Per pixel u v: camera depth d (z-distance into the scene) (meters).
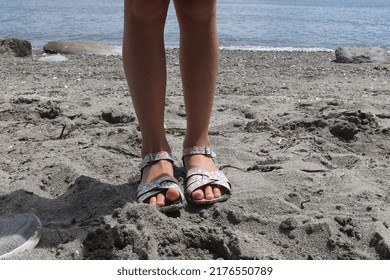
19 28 8.78
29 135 2.23
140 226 1.45
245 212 1.54
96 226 1.49
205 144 1.68
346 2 20.44
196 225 1.50
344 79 4.15
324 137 2.16
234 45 7.70
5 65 4.79
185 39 1.60
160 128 1.65
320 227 1.46
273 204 1.57
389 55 5.93
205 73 1.60
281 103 2.82
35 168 1.85
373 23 11.52
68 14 11.06
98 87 3.55
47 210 1.60
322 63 5.48
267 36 8.80
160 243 1.42
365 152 2.05
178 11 1.58
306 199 1.62
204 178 1.61
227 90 3.38
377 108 2.68
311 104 2.72
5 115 2.48
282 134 2.21
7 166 1.89
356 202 1.61
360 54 5.64
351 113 2.30
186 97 1.63
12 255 1.40
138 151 2.00
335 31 9.82
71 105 2.68
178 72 4.21
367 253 1.41
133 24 1.57
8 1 14.02
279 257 1.39
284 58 5.87
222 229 1.47
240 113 2.59
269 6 16.52
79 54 6.03
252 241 1.43
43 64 4.94
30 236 1.45
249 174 1.75
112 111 2.44
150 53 1.58
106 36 8.19
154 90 1.61
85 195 1.64
